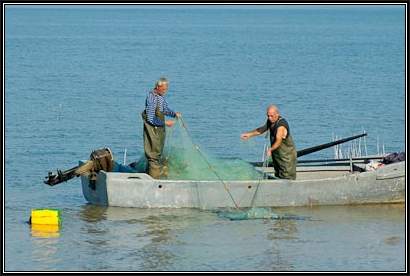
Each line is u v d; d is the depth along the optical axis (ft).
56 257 95.35
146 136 117.19
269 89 257.75
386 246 99.60
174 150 119.75
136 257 95.45
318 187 116.78
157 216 112.06
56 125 186.39
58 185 130.82
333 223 109.09
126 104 225.35
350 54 435.94
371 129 185.57
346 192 117.60
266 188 115.44
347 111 211.61
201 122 190.70
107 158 118.11
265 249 98.22
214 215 112.78
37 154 154.20
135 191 115.24
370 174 117.80
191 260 94.43
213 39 622.95
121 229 106.01
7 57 391.24
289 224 108.58
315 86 266.98
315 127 187.83
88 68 339.16
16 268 91.81
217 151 157.79
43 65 349.41
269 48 497.46
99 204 118.01
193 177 118.01
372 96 240.32
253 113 205.87
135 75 308.81
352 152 156.15
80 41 567.18
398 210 116.16
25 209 116.16
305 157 158.20
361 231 105.60
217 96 238.89
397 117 202.39
